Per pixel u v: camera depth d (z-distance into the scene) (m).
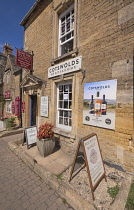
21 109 6.95
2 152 3.78
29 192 2.13
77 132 3.62
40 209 1.80
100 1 3.04
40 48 5.34
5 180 2.44
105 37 2.94
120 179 2.38
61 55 4.34
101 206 1.75
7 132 5.69
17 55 5.27
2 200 1.95
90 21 3.27
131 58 2.51
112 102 2.78
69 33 4.29
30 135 4.05
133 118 2.48
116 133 2.73
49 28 4.80
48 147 3.38
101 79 3.02
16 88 7.52
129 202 1.80
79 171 2.68
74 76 3.70
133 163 2.50
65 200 1.96
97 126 3.06
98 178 2.08
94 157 2.18
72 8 4.02
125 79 2.59
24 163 3.12
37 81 5.12
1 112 10.48
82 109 3.49
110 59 2.85
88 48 3.32
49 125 3.60
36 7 5.46
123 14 2.62
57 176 2.49
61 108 4.48
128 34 2.56
